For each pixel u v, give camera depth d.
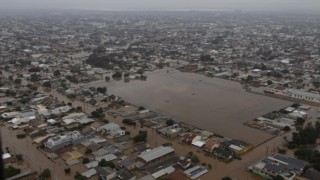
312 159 87.38
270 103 145.88
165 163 87.50
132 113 128.25
